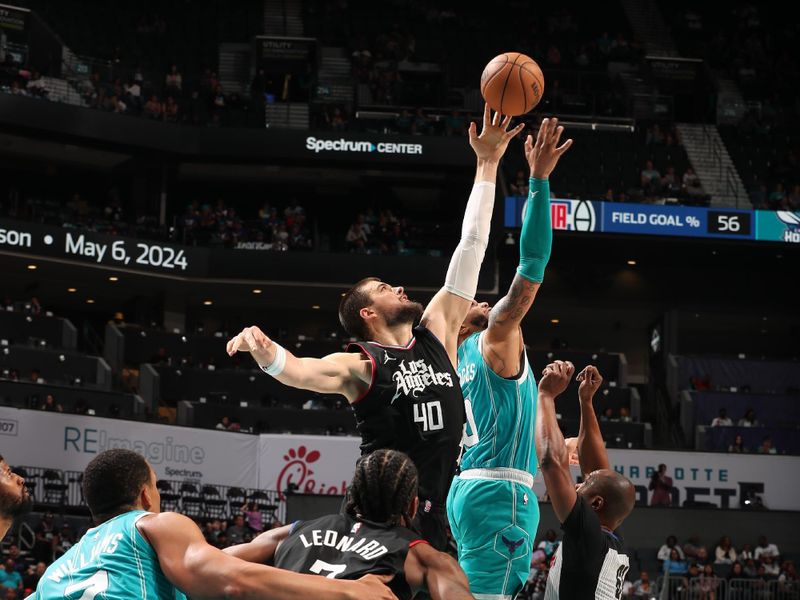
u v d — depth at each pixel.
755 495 29.17
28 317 30.55
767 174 36.53
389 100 36.81
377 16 40.84
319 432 29.59
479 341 5.86
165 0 39.75
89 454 26.17
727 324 37.53
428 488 4.80
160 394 30.72
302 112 36.06
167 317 34.94
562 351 33.88
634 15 42.38
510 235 32.97
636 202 33.62
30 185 36.25
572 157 35.56
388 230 35.38
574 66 39.47
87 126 32.97
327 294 35.12
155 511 4.18
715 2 43.00
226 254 33.69
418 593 3.82
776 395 32.41
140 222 34.28
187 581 3.75
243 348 4.47
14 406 25.52
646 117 37.47
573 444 6.51
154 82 37.25
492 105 5.76
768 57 41.12
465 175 35.47
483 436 5.78
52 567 4.03
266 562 4.07
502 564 5.71
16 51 33.34
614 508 5.24
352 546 3.83
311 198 38.03
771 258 35.53
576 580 4.96
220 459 27.69
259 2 40.56
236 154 34.34
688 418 32.06
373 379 4.80
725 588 23.91
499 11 41.75
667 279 36.50
